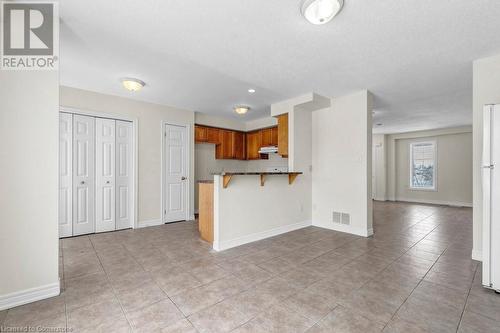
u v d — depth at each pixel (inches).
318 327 61.0
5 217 67.6
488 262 78.3
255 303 71.9
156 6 69.9
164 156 178.1
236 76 123.6
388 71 116.4
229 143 234.1
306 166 170.1
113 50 96.5
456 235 147.3
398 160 320.8
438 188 285.9
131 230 158.4
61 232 139.2
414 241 134.6
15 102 69.0
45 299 73.1
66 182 140.8
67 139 141.2
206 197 134.5
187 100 167.0
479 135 103.7
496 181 77.8
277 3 68.7
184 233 151.7
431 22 77.0
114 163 157.6
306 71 117.0
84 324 61.8
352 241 134.7
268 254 114.3
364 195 144.6
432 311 67.6
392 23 77.8
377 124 251.0
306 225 169.6
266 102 171.0
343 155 155.3
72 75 122.3
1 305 66.9
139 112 166.1
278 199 151.6
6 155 67.6
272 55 100.6
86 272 93.4
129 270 95.4
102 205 153.2
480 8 69.7
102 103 150.9
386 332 58.9
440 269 96.2
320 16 70.2
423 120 229.0
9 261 68.1
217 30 82.4
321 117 168.4
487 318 64.3
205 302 72.4
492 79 100.0
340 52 97.7
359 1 67.1
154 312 67.2
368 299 74.1
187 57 102.5
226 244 123.4
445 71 116.0
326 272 93.7
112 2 68.2
